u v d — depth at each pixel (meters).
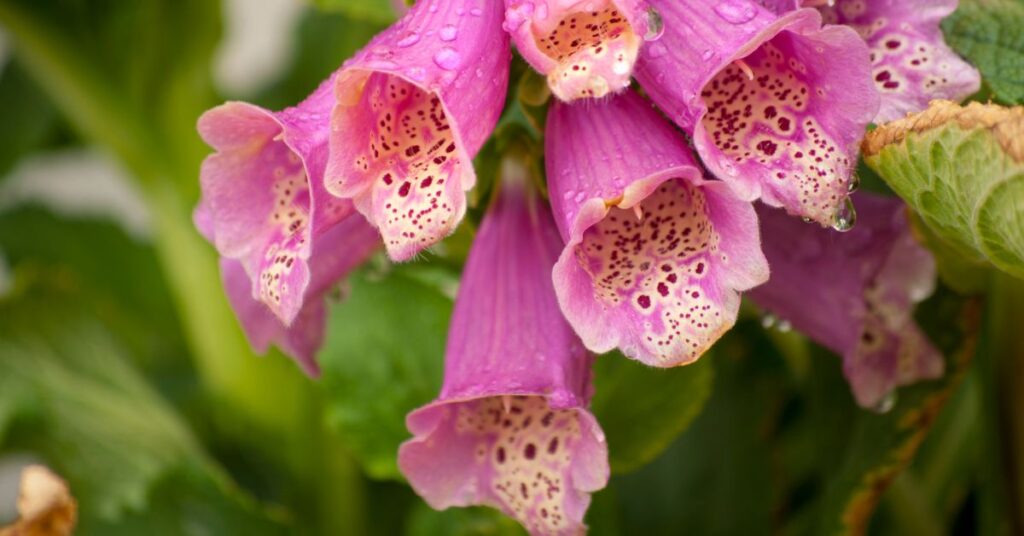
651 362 0.34
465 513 0.44
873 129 0.37
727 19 0.35
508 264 0.38
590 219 0.34
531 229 0.38
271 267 0.35
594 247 0.35
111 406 0.52
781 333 0.47
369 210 0.34
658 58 0.35
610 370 0.41
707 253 0.35
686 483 0.48
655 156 0.35
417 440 0.36
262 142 0.36
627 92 0.36
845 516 0.43
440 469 0.37
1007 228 0.36
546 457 0.36
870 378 0.40
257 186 0.36
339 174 0.34
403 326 0.45
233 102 0.35
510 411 0.37
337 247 0.39
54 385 0.52
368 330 0.45
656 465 0.48
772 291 0.39
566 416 0.36
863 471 0.42
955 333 0.41
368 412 0.45
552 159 0.36
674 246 0.35
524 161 0.38
